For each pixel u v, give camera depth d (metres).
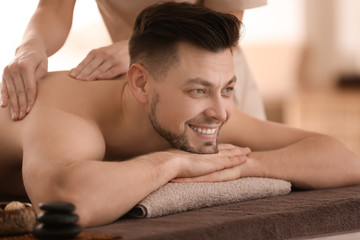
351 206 1.58
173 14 1.62
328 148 1.92
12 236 1.26
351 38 5.65
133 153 1.80
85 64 1.87
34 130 1.63
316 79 5.60
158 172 1.53
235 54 2.57
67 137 1.58
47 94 1.76
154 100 1.66
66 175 1.41
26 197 1.96
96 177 1.41
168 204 1.50
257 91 2.72
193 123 1.64
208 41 1.58
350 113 4.77
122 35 2.33
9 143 1.74
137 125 1.74
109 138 1.77
